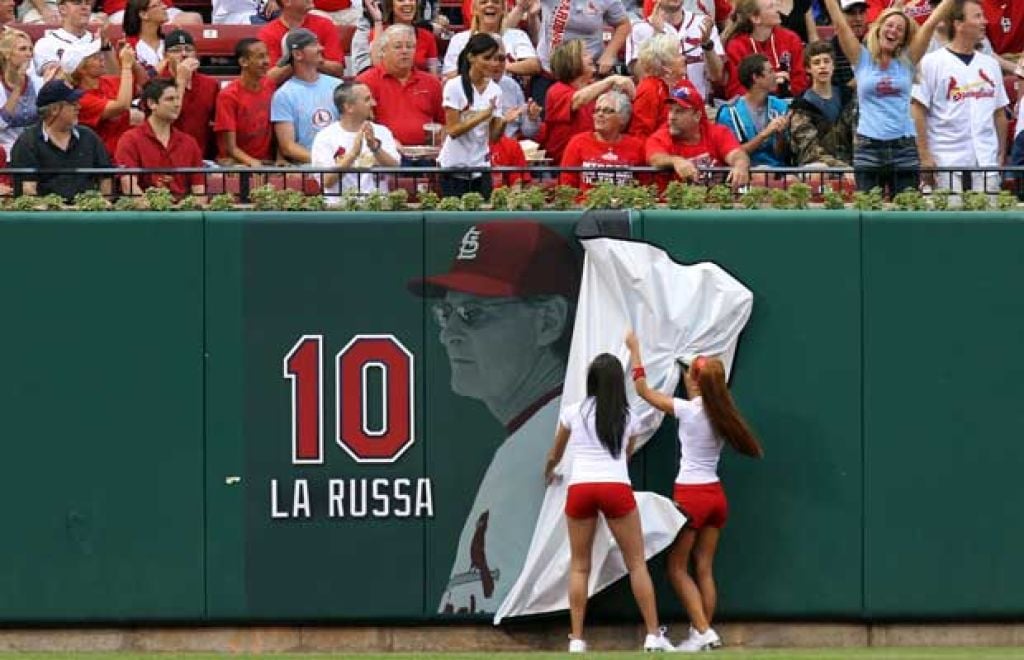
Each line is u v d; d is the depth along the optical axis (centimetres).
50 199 5206
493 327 5144
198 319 5122
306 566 5122
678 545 4969
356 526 5131
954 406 5172
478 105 5747
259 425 5125
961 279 5175
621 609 5091
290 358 5131
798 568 5141
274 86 6172
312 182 5506
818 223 5153
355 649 5150
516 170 5284
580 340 5112
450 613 5125
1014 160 5972
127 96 5922
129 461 5112
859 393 5156
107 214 5119
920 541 5166
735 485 5141
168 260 5122
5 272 5109
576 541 4894
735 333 5119
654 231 5141
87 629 5138
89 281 5112
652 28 6656
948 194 5284
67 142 5475
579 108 6081
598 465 4838
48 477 5106
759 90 6081
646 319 5106
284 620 5122
